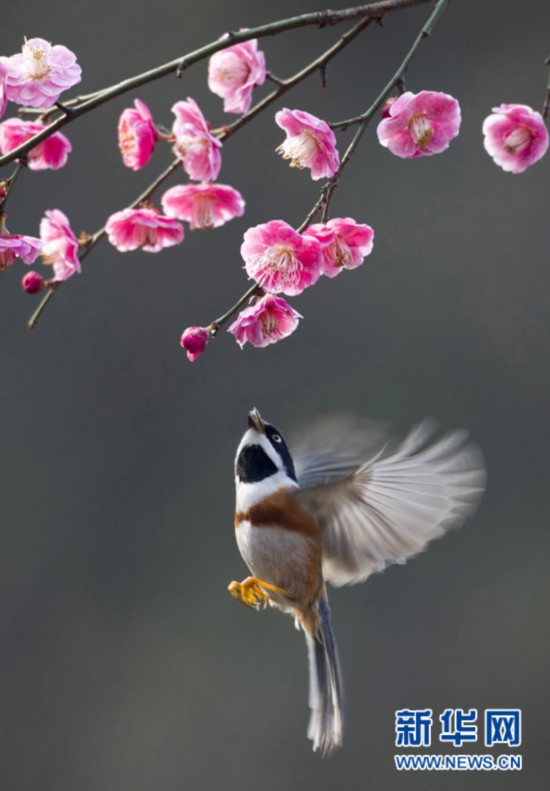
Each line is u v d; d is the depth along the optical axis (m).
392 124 3.54
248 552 3.62
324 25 3.55
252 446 3.62
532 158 3.57
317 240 3.54
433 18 3.55
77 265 3.58
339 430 3.63
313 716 3.61
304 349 5.32
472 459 3.57
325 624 3.62
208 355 5.33
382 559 3.60
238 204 3.59
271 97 3.57
